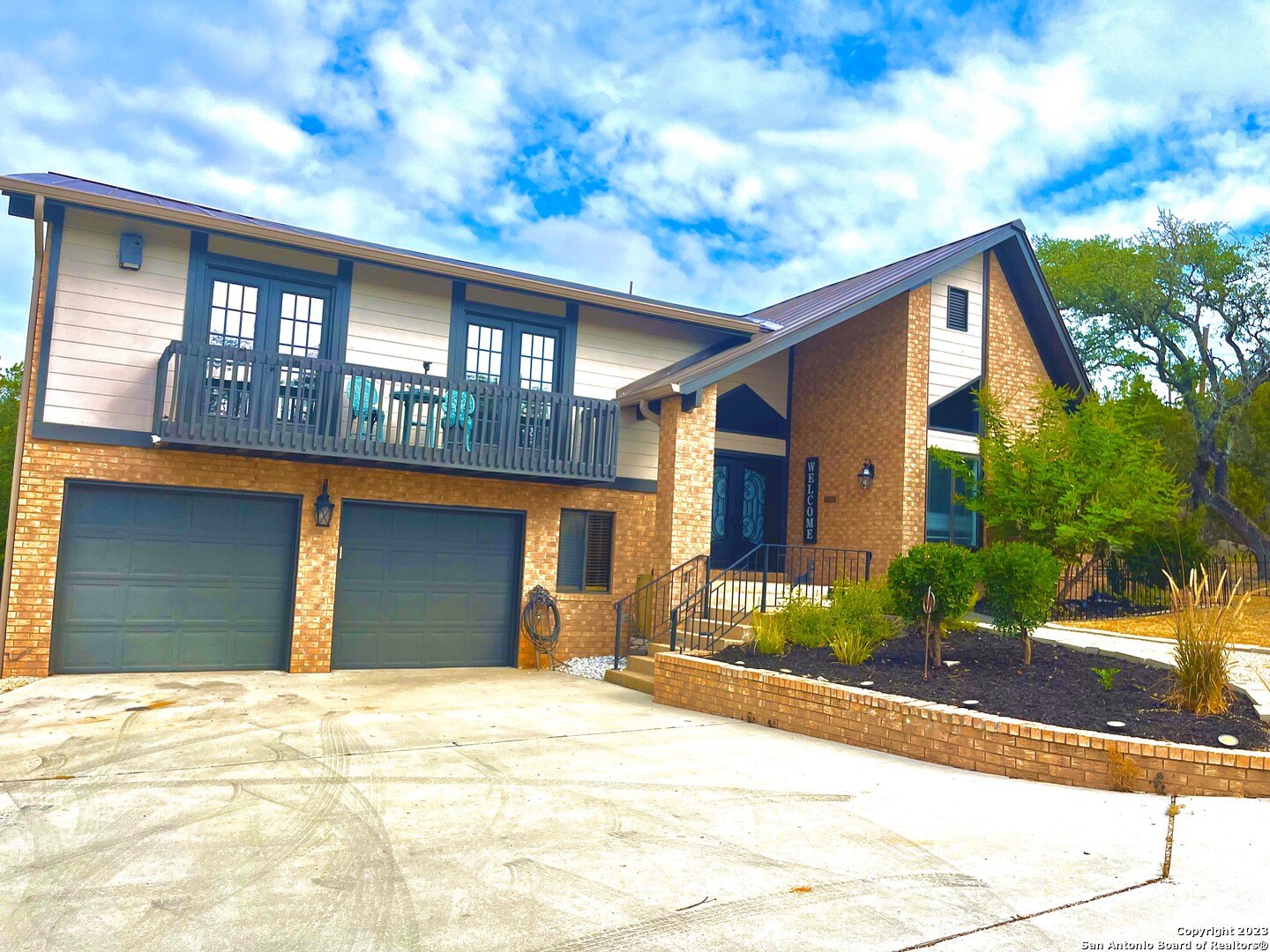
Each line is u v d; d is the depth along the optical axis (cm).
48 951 358
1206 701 731
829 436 1659
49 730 806
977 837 515
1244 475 2536
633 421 1452
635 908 405
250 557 1191
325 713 910
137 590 1129
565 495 1389
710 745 789
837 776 673
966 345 1602
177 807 573
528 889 429
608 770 683
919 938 371
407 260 1238
